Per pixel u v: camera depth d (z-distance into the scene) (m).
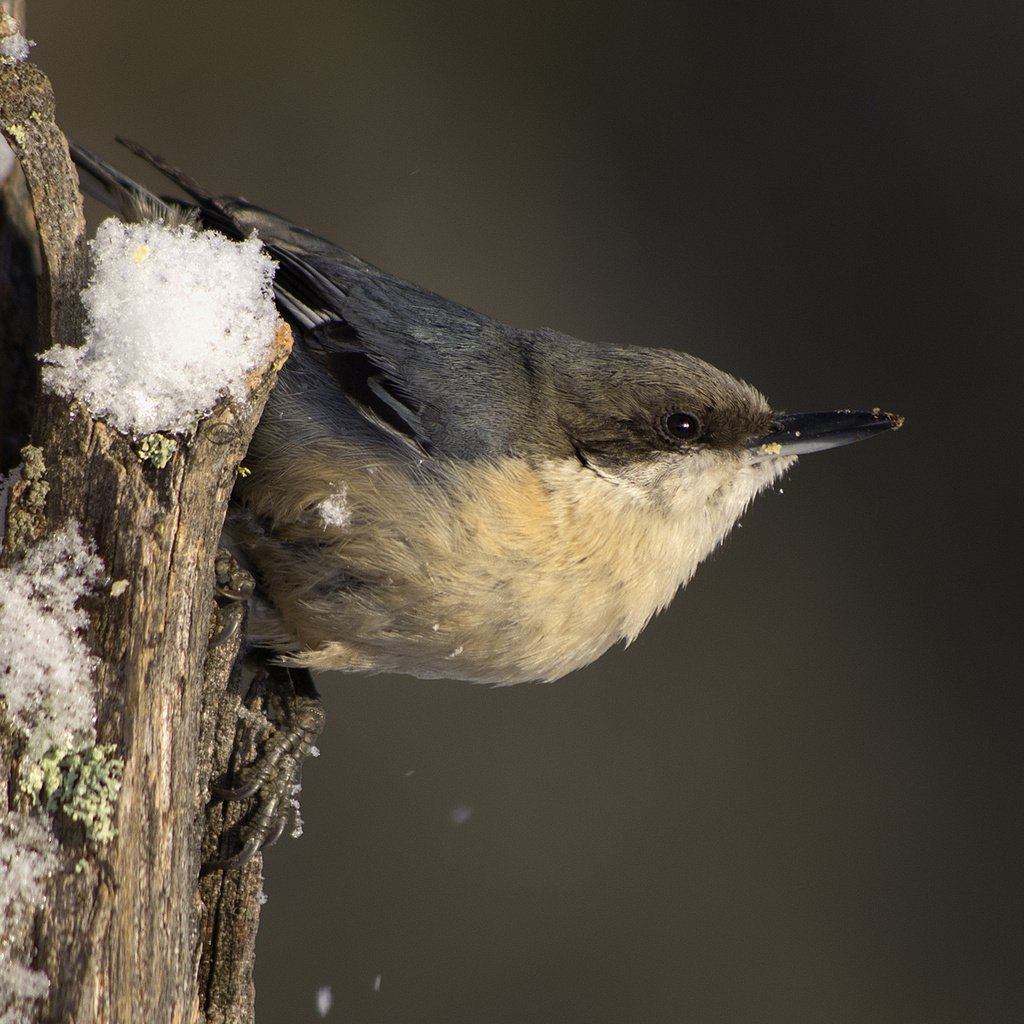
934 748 11.12
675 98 13.09
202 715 5.94
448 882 10.61
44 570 4.92
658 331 12.20
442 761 11.13
